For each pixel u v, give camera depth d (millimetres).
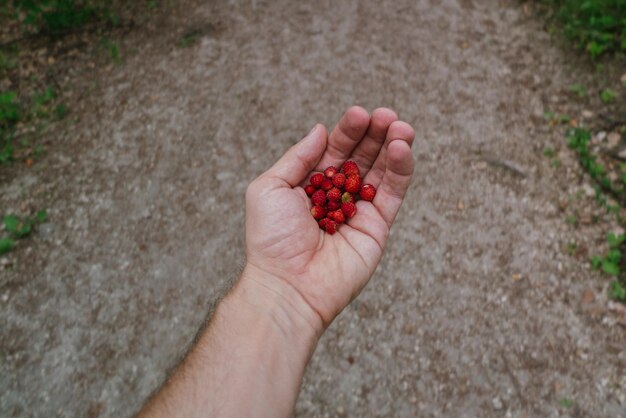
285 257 271
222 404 202
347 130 298
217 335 231
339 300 271
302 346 245
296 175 297
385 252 518
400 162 279
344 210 295
